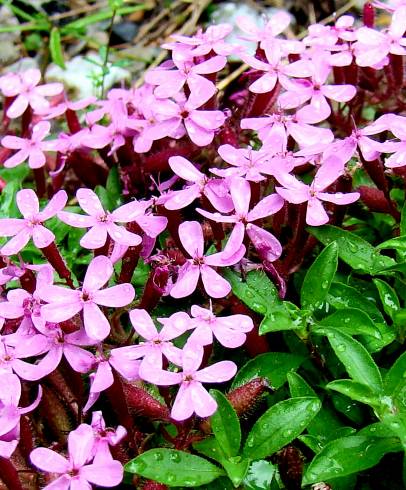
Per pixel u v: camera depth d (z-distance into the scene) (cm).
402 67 15
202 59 15
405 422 11
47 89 18
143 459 11
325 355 13
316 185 13
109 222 13
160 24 26
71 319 12
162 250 14
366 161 14
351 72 15
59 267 13
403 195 16
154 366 11
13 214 16
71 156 17
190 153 15
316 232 14
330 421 13
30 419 13
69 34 26
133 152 16
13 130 20
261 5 26
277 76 15
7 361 12
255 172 13
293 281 15
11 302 12
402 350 14
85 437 11
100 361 11
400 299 14
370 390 11
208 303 14
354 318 12
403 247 13
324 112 14
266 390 12
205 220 14
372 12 16
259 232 13
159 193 16
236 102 17
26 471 12
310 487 12
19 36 26
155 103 14
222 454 12
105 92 24
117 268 15
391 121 14
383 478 13
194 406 11
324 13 25
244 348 14
